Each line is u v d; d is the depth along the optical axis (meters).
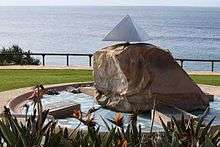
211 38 122.12
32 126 6.53
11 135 6.23
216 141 6.58
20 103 16.75
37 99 7.41
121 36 16.19
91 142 6.29
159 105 14.96
